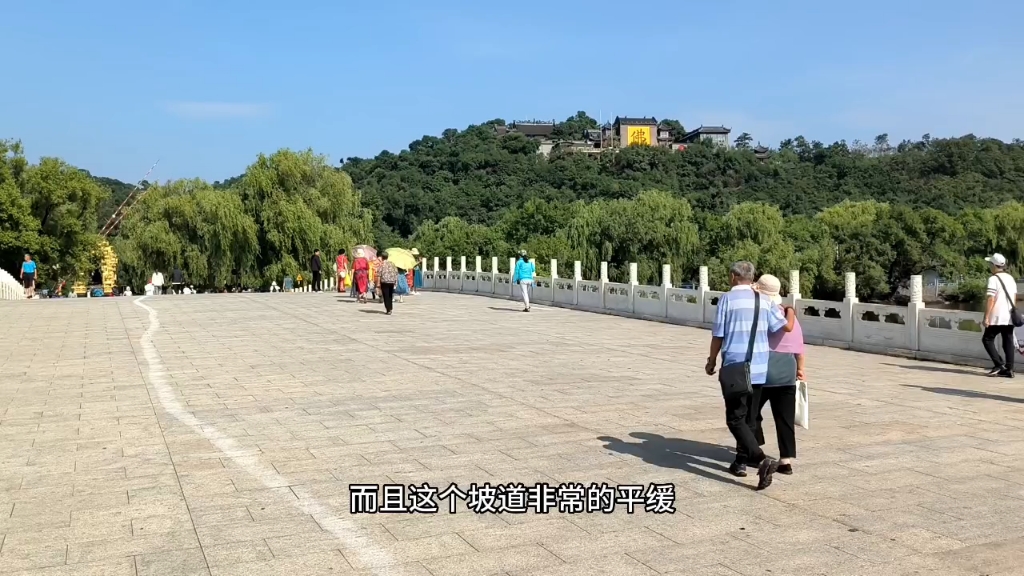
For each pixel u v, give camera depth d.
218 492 6.28
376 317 21.25
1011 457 7.27
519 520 5.66
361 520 5.64
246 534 5.37
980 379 11.92
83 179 51.72
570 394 10.45
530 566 4.81
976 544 5.11
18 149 49.59
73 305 24.48
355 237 51.84
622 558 4.94
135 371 12.23
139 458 7.28
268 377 11.72
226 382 11.29
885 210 71.88
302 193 50.47
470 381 11.43
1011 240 67.75
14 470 6.90
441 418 8.96
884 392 10.77
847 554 4.96
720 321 6.67
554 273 26.58
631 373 12.26
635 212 65.81
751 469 6.91
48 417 9.02
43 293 47.25
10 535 5.35
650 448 7.61
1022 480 6.55
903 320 14.80
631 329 19.08
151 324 18.98
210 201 47.56
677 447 7.66
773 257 61.62
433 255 72.00
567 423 8.70
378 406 9.63
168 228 49.03
